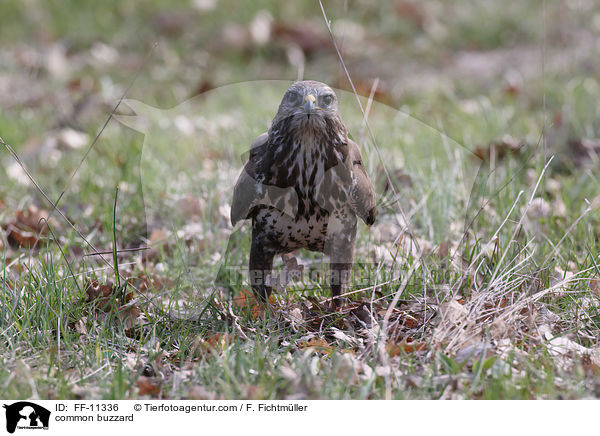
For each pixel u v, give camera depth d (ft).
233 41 69.67
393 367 22.91
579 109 49.42
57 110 54.19
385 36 72.23
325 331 26.05
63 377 21.93
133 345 25.16
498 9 75.56
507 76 60.54
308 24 71.72
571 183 38.63
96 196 39.50
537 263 28.73
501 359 22.52
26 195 39.78
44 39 73.31
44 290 26.43
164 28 74.23
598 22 67.15
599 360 23.11
